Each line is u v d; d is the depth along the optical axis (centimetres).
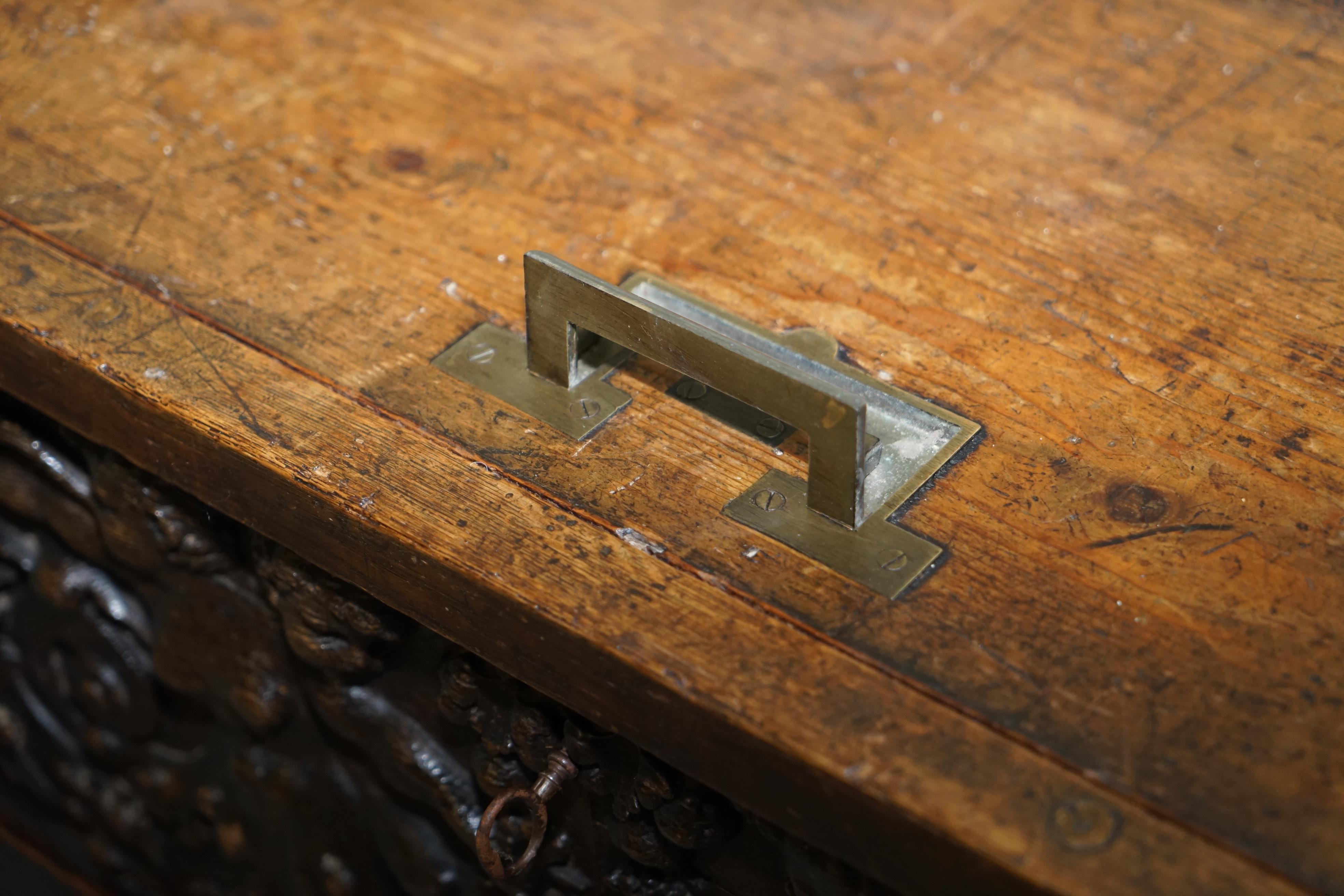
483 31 81
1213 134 76
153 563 74
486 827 65
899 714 60
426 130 77
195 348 69
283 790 77
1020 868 58
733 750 61
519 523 64
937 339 69
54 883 91
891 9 81
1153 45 79
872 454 66
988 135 76
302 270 71
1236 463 65
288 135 76
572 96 78
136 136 76
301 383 68
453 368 68
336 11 82
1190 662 61
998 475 65
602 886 71
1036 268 71
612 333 65
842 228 73
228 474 67
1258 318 69
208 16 81
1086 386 68
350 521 65
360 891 79
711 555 64
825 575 63
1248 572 63
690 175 75
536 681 65
